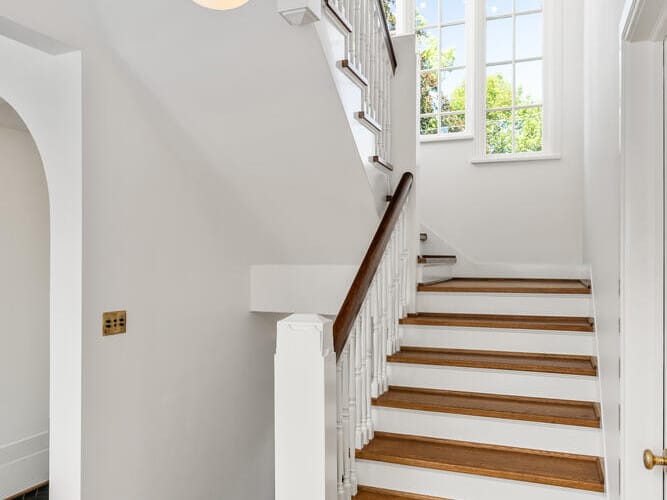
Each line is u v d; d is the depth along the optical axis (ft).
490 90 14.23
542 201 13.38
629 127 4.80
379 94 9.56
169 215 8.85
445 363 8.36
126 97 7.84
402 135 10.39
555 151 13.23
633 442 4.82
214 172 9.43
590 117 10.13
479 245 13.99
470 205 14.11
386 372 8.75
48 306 11.84
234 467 11.03
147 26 7.22
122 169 7.80
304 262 11.21
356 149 8.20
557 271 13.16
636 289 4.78
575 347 8.33
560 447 7.04
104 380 7.55
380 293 8.52
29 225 11.42
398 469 7.14
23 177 11.30
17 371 11.10
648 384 4.77
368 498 7.04
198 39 7.14
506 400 7.97
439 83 14.80
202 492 9.95
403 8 15.05
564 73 13.14
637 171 4.77
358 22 8.23
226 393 10.74
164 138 8.63
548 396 7.80
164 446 8.89
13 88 7.55
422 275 10.55
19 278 11.18
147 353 8.43
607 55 6.90
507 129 14.11
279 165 8.90
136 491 8.23
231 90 7.73
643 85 4.75
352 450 7.05
